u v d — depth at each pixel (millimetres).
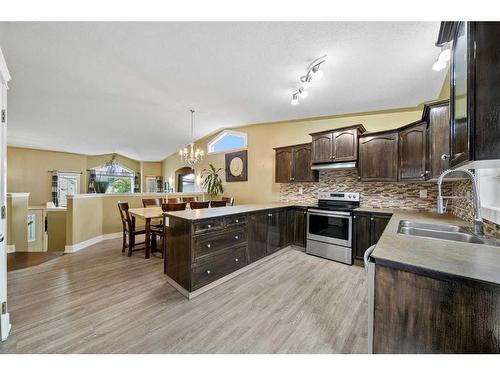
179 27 1992
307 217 3738
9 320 1766
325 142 3701
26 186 6637
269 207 3490
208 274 2430
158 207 4406
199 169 6828
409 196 3334
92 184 8078
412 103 3373
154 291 2396
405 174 2969
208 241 2436
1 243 1618
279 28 1948
